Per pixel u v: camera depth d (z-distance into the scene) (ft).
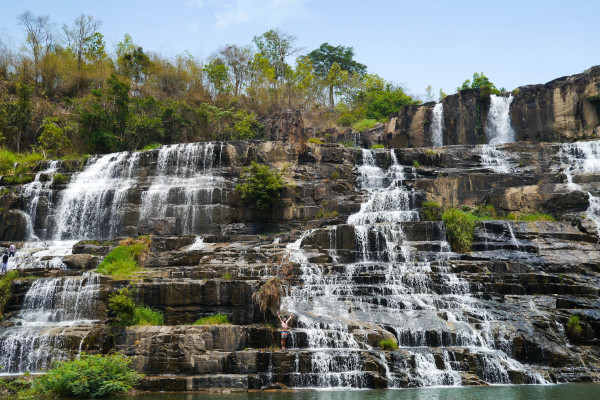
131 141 186.60
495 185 132.77
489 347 77.87
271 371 67.77
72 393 60.39
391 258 103.86
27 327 82.23
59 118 188.75
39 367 74.95
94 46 235.81
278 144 146.92
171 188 131.23
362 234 106.83
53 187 140.97
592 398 56.54
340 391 64.03
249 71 260.42
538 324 82.17
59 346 75.41
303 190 135.23
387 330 78.38
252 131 194.29
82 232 132.87
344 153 149.38
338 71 301.84
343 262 104.73
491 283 92.38
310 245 108.37
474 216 118.32
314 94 296.10
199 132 201.87
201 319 80.69
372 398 57.00
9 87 204.64
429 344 77.66
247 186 130.93
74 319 87.97
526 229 109.40
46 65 215.72
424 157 150.82
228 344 71.20
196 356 68.08
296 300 87.20
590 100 162.30
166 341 69.21
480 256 101.09
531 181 132.77
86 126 184.34
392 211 121.60
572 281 92.99
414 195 126.82
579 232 109.29
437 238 108.27
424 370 69.87
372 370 68.33
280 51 271.28
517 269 96.58
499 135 175.01
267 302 77.51
